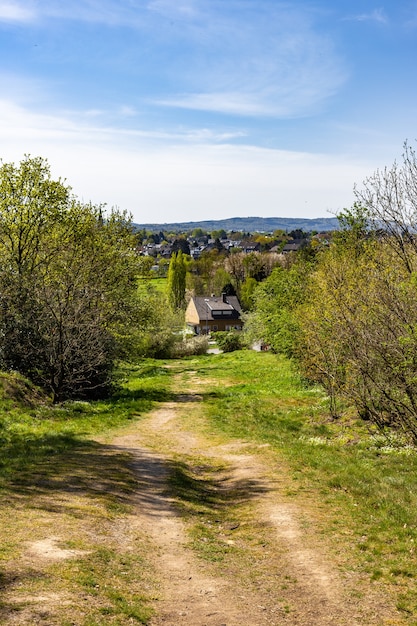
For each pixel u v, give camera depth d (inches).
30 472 622.8
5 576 347.3
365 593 387.5
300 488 642.2
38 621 296.5
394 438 859.4
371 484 641.6
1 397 990.4
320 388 1407.5
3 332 1184.8
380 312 815.1
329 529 511.5
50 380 1167.6
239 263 6387.8
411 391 789.9
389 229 1013.2
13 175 1459.2
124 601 346.9
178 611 351.3
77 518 487.5
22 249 1459.2
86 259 1441.9
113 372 1499.8
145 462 753.6
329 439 908.0
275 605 370.3
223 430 1019.9
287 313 1604.3
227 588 394.6
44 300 1182.9
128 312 1546.5
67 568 374.6
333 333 968.9
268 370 1977.1
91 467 677.9
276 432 967.6
